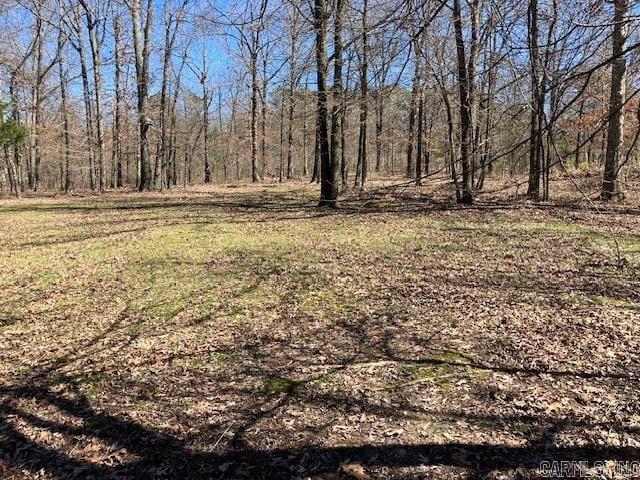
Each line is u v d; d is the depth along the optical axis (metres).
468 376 4.44
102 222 14.61
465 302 6.44
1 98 25.34
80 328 6.32
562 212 12.56
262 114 36.91
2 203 20.86
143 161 27.48
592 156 23.50
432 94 13.66
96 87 28.06
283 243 10.68
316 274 8.16
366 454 3.41
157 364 5.14
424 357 4.88
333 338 5.54
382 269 8.28
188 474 3.38
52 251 10.59
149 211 17.12
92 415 4.23
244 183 33.53
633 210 12.15
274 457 3.48
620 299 6.18
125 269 9.02
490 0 2.45
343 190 21.05
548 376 4.35
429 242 10.20
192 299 7.20
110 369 5.09
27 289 8.02
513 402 3.97
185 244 10.87
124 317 6.62
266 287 7.59
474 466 3.22
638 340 4.94
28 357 5.52
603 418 3.67
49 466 3.58
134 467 3.50
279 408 4.12
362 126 21.14
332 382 4.49
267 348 5.37
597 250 8.62
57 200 22.20
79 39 29.09
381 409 3.99
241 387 4.53
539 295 6.52
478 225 11.79
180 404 4.31
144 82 26.92
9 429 4.09
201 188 29.19
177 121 38.84
